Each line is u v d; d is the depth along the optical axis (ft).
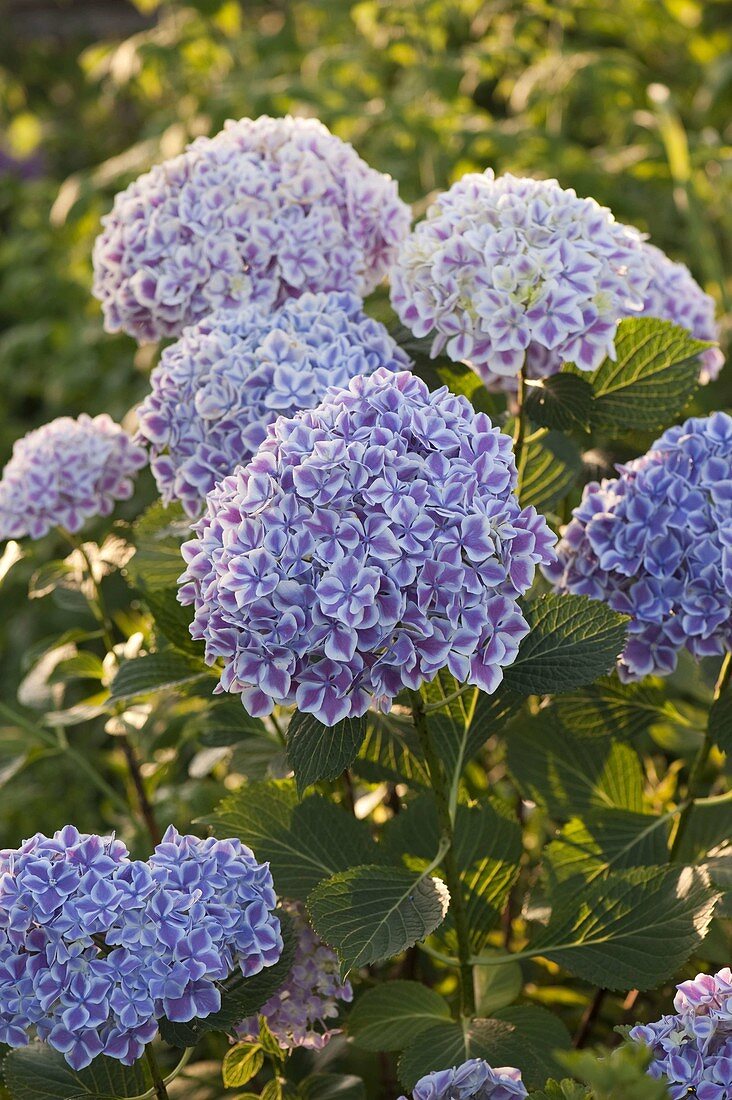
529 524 4.05
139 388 9.48
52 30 15.87
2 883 3.99
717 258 7.92
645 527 4.35
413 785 4.67
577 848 4.66
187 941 3.99
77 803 6.81
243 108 8.49
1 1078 4.23
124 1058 3.99
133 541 5.18
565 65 9.11
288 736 4.01
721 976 3.95
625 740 4.77
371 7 9.58
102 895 3.98
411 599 3.95
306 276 4.83
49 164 14.11
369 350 4.58
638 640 4.41
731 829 4.80
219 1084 4.75
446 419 4.07
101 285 5.00
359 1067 4.82
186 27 10.23
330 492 3.94
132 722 4.93
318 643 3.93
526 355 4.58
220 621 3.99
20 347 10.44
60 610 8.30
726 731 4.43
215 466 4.53
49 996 3.96
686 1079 3.87
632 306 4.46
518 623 4.00
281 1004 4.40
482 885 4.56
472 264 4.42
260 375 4.51
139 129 13.96
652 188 8.78
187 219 4.83
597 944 4.29
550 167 8.30
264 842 4.46
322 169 4.87
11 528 5.07
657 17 9.98
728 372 6.91
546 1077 4.25
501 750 5.46
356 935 4.08
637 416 4.63
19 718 5.35
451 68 9.07
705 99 9.52
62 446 5.08
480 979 4.65
